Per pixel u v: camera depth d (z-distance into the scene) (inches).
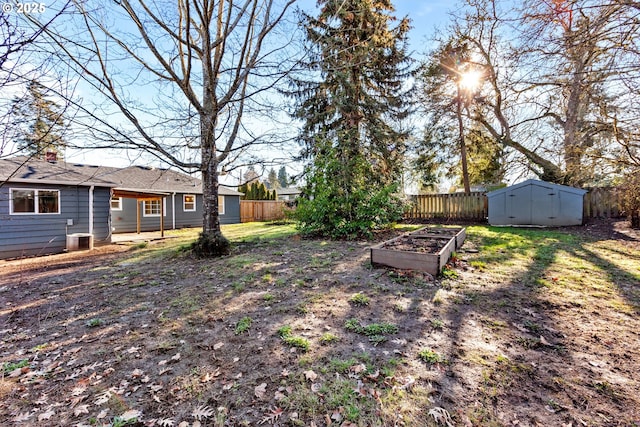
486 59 423.2
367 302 125.2
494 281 145.2
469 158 587.5
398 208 338.6
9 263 270.8
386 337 96.4
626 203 276.7
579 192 332.5
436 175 612.1
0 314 129.9
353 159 326.3
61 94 82.1
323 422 63.1
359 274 164.1
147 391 75.4
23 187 340.2
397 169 516.4
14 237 332.5
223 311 123.9
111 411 68.7
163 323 115.3
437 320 106.7
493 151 543.5
